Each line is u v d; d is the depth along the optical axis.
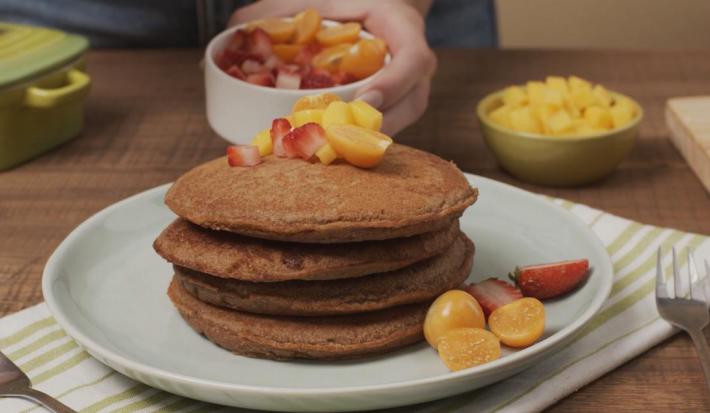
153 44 1.14
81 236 0.73
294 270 0.65
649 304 0.72
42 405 0.64
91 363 0.67
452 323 0.65
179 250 0.66
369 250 0.66
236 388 0.61
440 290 0.67
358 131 0.68
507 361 0.62
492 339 0.65
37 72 0.89
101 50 1.13
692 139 0.89
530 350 0.63
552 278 0.69
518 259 0.74
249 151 0.68
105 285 0.71
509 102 0.90
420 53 0.89
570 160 0.85
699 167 0.88
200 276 0.67
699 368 0.68
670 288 0.74
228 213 0.65
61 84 0.92
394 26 0.92
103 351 0.64
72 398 0.65
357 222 0.64
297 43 0.91
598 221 0.80
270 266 0.65
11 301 0.74
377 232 0.65
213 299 0.66
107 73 1.07
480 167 0.90
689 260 0.73
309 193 0.65
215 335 0.66
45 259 0.79
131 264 0.73
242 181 0.67
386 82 0.86
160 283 0.72
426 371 0.65
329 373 0.65
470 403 0.64
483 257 0.74
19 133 0.90
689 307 0.71
